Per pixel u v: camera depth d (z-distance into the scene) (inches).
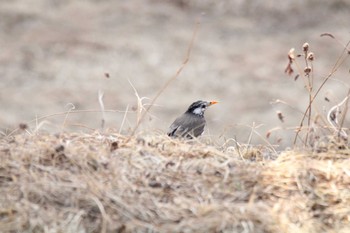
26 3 1245.1
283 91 955.3
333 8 1238.3
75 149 297.7
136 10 1241.4
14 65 1035.9
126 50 1097.4
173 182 285.9
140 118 343.9
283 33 1179.3
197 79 1006.4
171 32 1170.6
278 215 269.0
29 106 904.9
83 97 942.4
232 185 285.4
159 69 1039.6
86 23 1189.7
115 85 984.3
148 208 271.3
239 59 1079.0
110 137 323.3
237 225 263.6
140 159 297.3
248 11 1241.4
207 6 1251.8
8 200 273.7
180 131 435.5
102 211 264.8
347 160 303.3
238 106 910.4
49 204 272.1
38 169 287.6
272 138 713.0
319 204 278.2
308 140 328.2
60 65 1043.9
